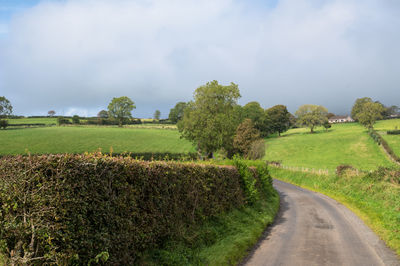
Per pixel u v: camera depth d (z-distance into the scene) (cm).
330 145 7988
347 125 13325
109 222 620
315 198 2425
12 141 6662
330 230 1280
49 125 10769
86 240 558
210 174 1225
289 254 940
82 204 563
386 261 857
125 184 687
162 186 853
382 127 10762
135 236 702
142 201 754
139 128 10962
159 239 823
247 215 1470
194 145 6259
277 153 7825
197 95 6247
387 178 2169
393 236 1100
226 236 1070
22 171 532
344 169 2922
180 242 866
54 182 531
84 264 552
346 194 2353
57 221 524
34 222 515
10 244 531
